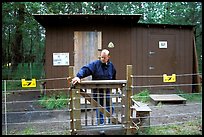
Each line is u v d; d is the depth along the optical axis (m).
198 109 7.25
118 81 4.60
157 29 9.84
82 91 4.64
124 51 9.48
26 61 20.47
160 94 9.47
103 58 4.93
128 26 9.49
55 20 9.09
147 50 9.77
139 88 9.68
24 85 4.87
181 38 10.05
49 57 9.23
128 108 4.68
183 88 10.02
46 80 9.23
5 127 5.59
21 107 7.77
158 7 18.58
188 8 16.88
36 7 13.45
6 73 17.00
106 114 4.69
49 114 6.82
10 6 14.02
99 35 9.37
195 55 10.16
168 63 9.95
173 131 5.15
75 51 9.29
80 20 9.23
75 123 4.61
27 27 15.80
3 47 17.66
